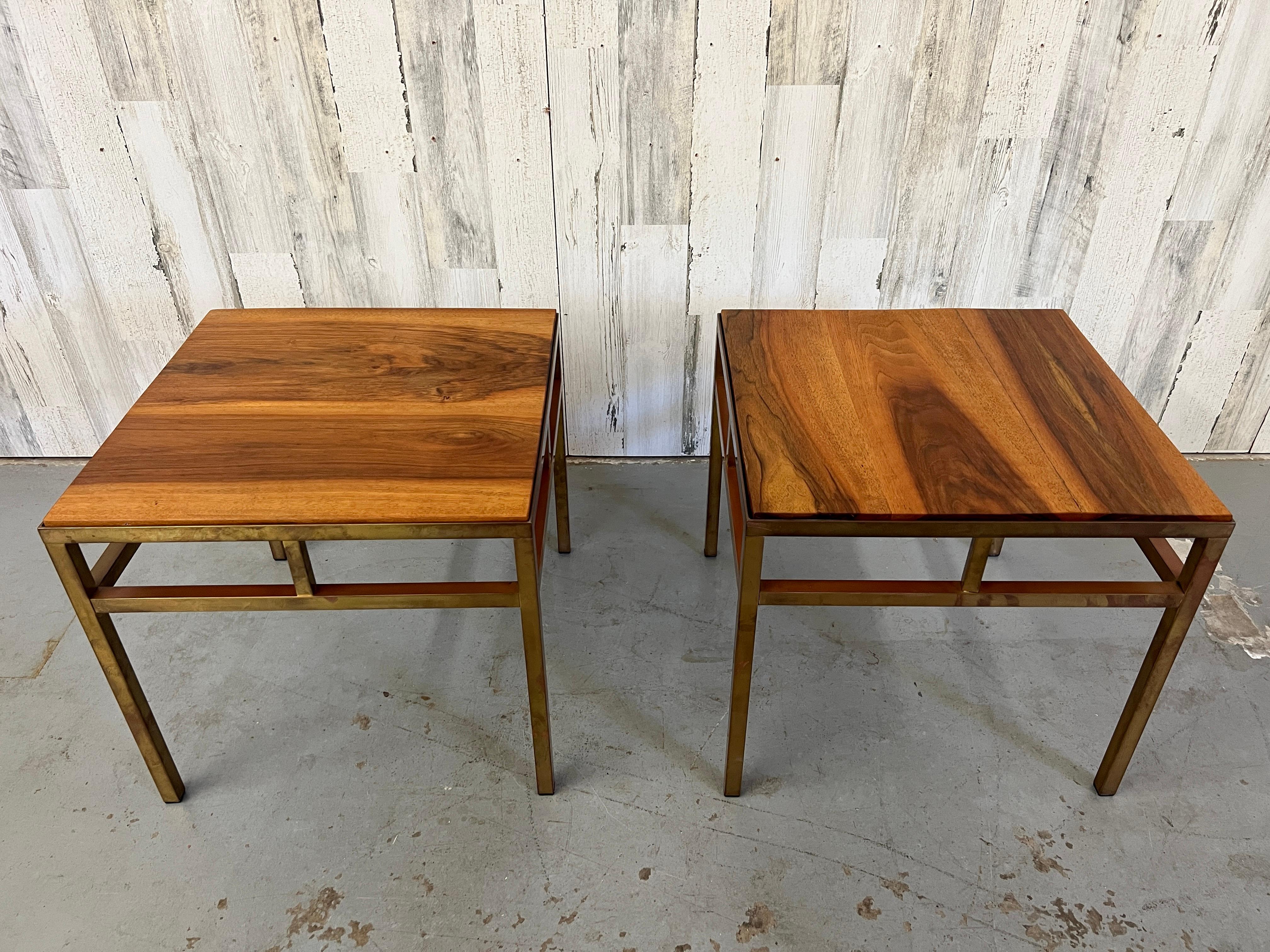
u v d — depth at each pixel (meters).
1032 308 1.88
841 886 1.24
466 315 1.49
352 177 1.71
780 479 1.11
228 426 1.21
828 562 1.80
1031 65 1.59
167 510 1.06
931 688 1.54
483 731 1.46
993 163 1.70
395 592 1.15
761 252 1.81
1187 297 1.86
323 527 1.05
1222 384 1.98
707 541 1.78
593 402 2.01
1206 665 1.57
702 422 2.04
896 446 1.17
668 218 1.77
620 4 1.53
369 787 1.37
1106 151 1.68
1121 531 1.06
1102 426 1.22
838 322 1.47
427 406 1.25
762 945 1.17
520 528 1.06
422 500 1.08
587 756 1.42
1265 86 1.60
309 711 1.49
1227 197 1.73
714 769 1.40
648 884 1.24
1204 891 1.23
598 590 1.73
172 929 1.19
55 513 1.06
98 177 1.71
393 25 1.55
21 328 1.89
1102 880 1.24
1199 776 1.38
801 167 1.70
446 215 1.76
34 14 1.52
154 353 1.94
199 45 1.56
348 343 1.41
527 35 1.56
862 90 1.62
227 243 1.79
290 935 1.18
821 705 1.50
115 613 1.47
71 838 1.30
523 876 1.25
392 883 1.24
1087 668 1.57
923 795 1.36
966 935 1.18
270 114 1.64
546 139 1.67
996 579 1.75
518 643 1.62
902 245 1.80
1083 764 1.41
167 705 1.50
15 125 1.64
